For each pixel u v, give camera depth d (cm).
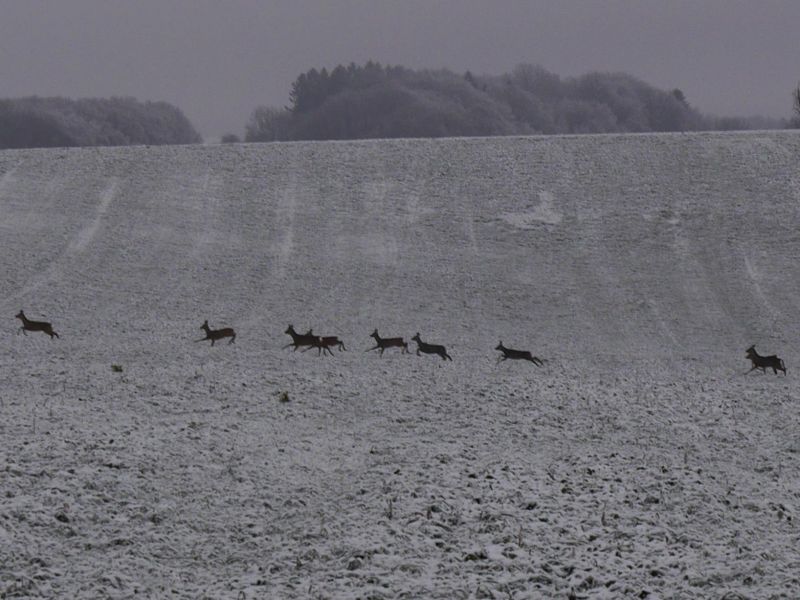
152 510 4997
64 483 5194
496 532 4641
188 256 18250
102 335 12812
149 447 6150
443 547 4450
